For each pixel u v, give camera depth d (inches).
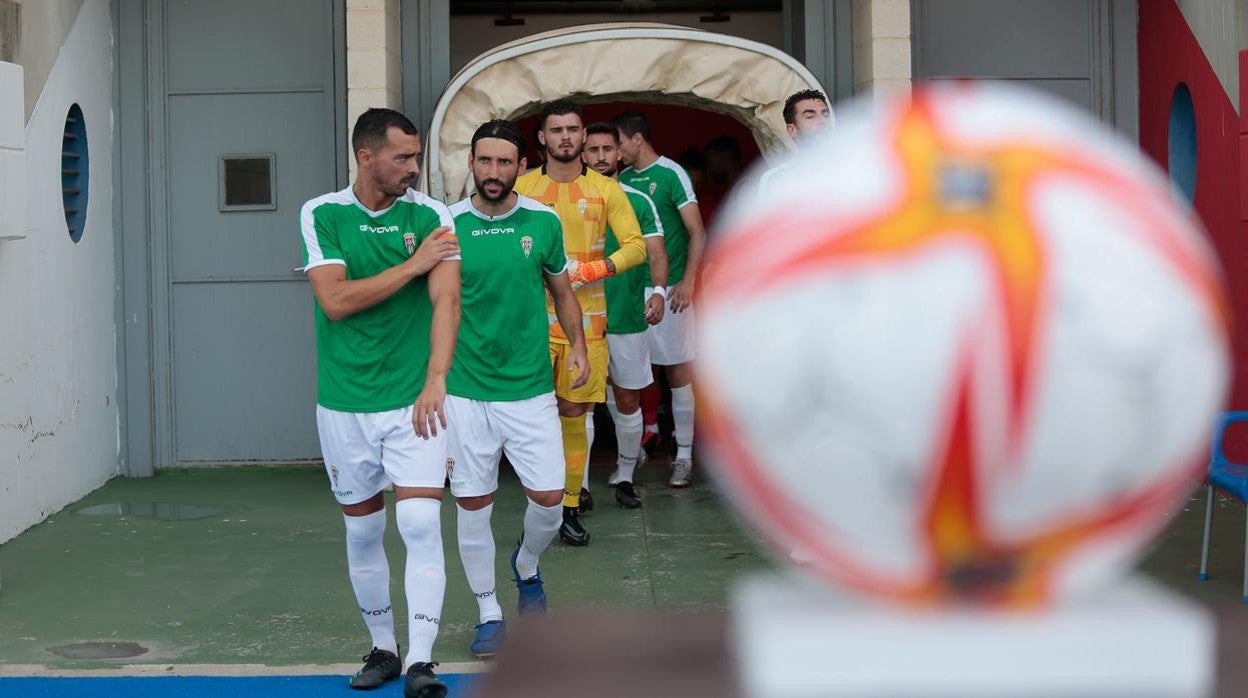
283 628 302.5
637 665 48.5
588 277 368.8
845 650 45.6
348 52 463.5
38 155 419.8
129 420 497.7
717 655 49.5
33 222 414.6
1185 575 341.4
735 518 416.2
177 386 499.5
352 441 251.0
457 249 245.1
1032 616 46.5
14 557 374.3
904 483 45.6
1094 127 49.9
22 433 404.2
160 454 499.8
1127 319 43.9
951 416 44.3
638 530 402.0
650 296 422.6
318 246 245.6
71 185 459.2
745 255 47.7
